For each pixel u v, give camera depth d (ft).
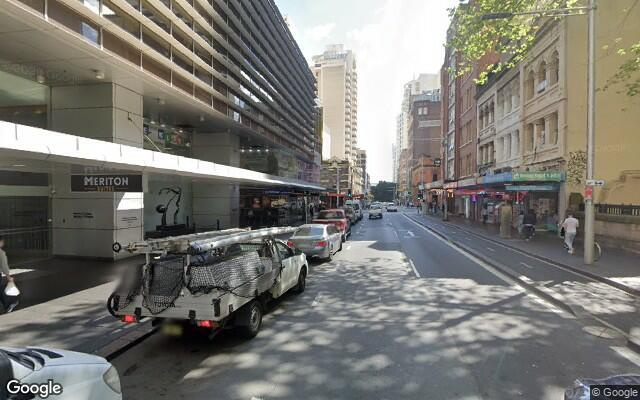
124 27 40.73
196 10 57.67
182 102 55.67
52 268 37.14
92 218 42.37
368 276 36.47
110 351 18.07
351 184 360.89
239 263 20.56
